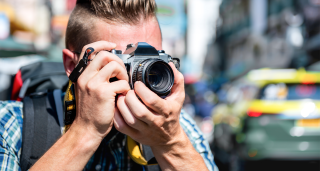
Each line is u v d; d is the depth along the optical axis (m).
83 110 0.96
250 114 4.27
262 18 20.28
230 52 32.62
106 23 1.14
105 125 0.95
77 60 1.20
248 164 4.34
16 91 1.60
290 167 4.11
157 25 1.24
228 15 32.44
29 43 7.61
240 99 5.17
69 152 0.94
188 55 26.67
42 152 1.09
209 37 36.16
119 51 1.09
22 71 1.63
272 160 4.07
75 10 1.24
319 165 4.07
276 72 4.46
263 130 4.11
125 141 1.21
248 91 4.79
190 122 1.40
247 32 24.88
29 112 1.16
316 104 4.06
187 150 1.05
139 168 1.22
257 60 20.39
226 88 9.27
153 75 1.01
